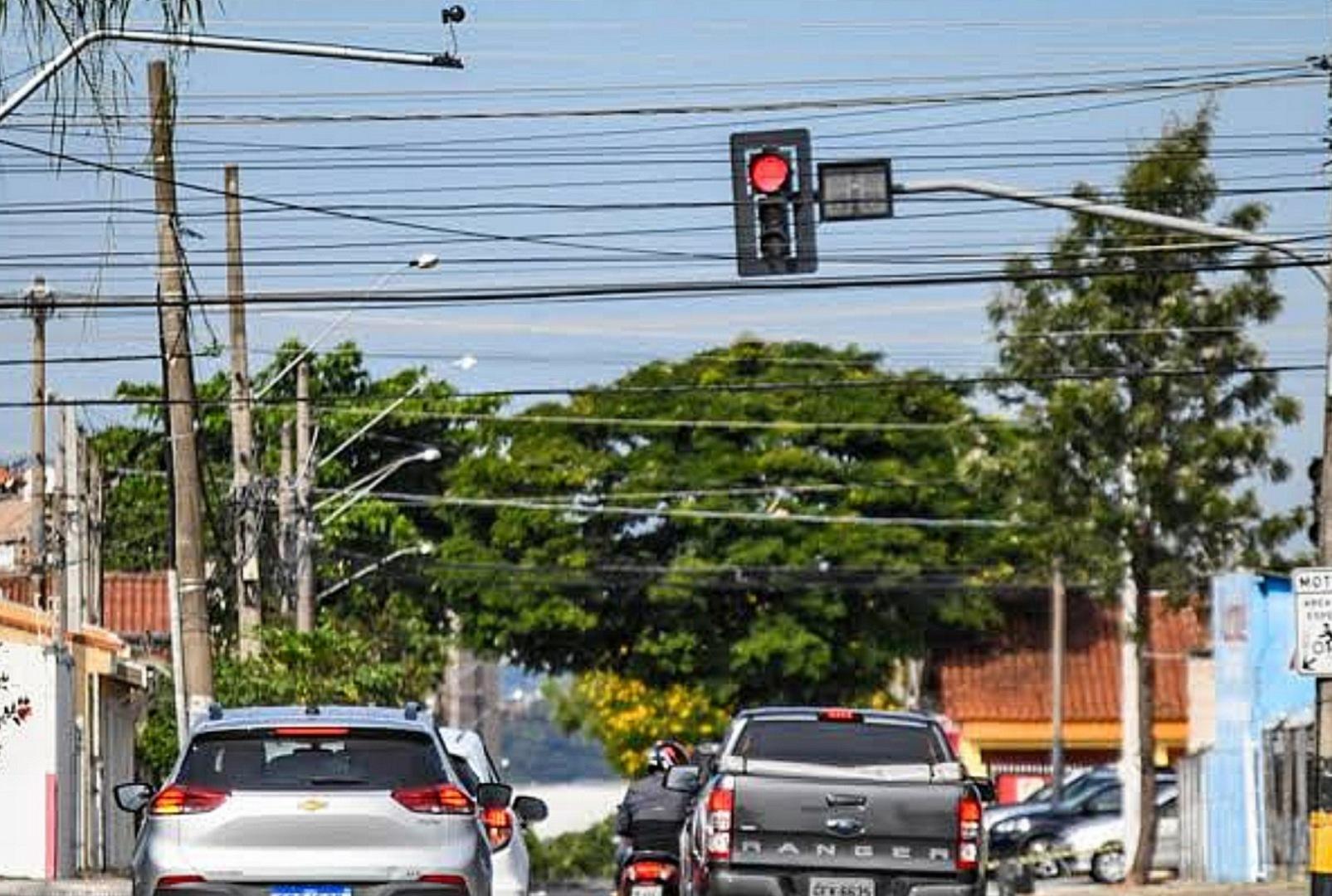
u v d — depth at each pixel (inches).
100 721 3777.1
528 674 5831.7
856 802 1989.4
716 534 5575.8
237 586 3663.9
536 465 5625.0
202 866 1469.0
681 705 5615.2
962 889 1985.7
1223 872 3922.2
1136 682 4106.8
